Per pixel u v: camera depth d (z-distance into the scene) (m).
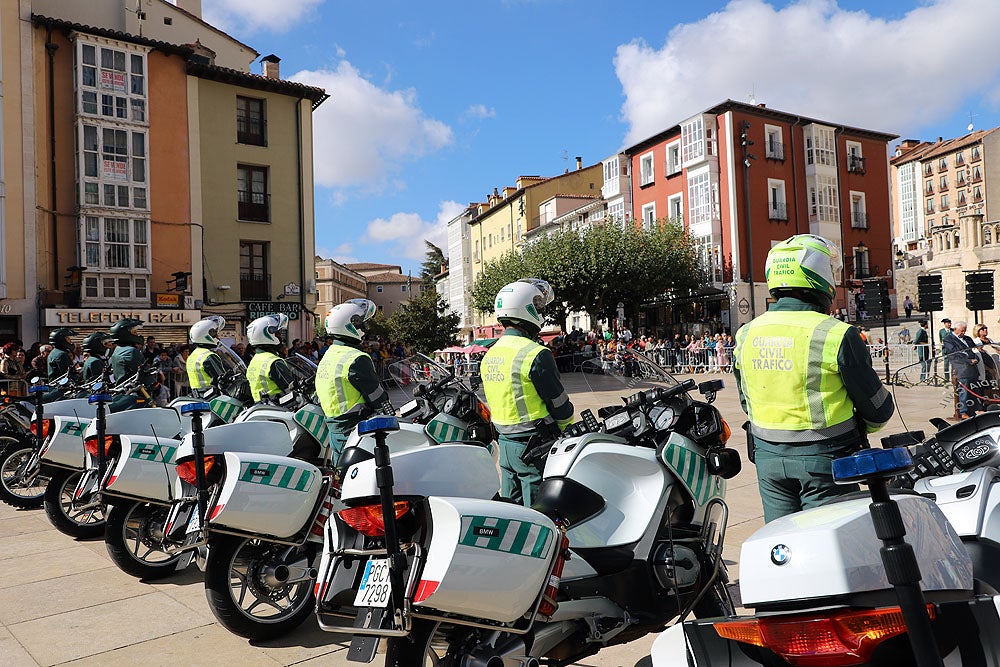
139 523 5.71
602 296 34.09
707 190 35.50
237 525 4.17
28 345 23.02
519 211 56.66
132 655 4.21
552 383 3.97
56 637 4.49
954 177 63.62
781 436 3.09
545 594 2.94
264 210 28.52
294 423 5.53
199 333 7.66
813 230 36.69
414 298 56.09
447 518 2.81
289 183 28.91
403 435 4.50
